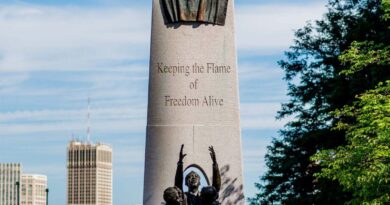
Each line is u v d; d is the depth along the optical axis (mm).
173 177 29578
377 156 30406
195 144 29688
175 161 29625
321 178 42969
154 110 29938
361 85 41438
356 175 31109
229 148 29672
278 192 51000
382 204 30500
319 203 46250
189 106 29812
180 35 30094
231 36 30094
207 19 30062
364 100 32719
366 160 31266
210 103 29844
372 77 40156
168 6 30156
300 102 50219
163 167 29641
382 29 42719
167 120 29828
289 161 48875
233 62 30000
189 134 29719
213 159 29547
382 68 39250
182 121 29781
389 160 31172
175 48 30047
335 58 48062
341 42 48031
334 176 32094
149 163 29750
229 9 30188
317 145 47406
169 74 29984
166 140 29734
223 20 30094
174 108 29844
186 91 29906
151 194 29609
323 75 48875
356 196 33125
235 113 29828
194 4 30078
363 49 36344
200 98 29859
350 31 44969
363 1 46969
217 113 29812
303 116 49969
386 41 41250
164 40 30125
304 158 48312
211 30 30094
